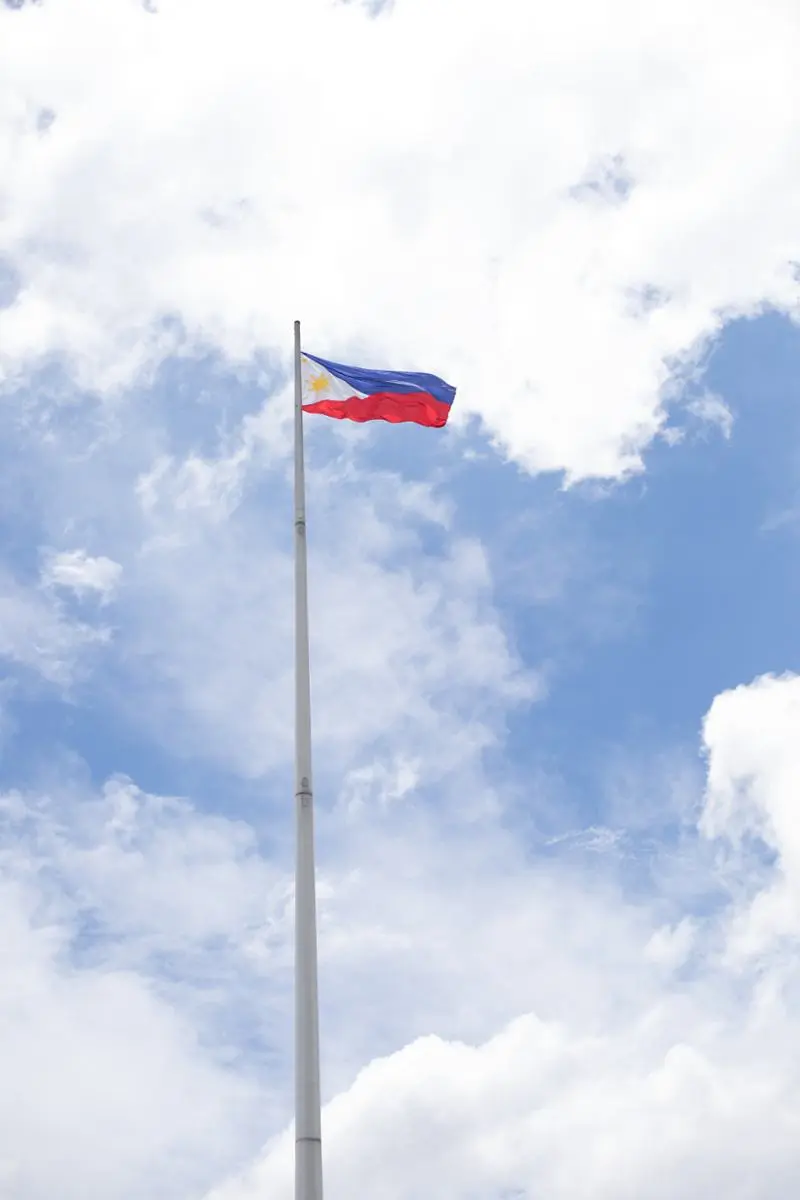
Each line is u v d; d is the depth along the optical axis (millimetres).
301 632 22297
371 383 28953
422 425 29094
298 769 20281
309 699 21219
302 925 18578
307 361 28844
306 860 19297
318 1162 16484
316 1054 17359
